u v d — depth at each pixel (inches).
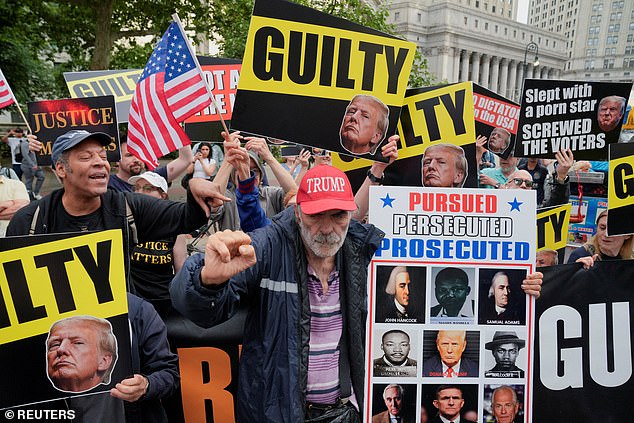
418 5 3100.4
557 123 137.6
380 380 92.0
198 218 91.3
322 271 80.8
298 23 112.0
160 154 124.3
